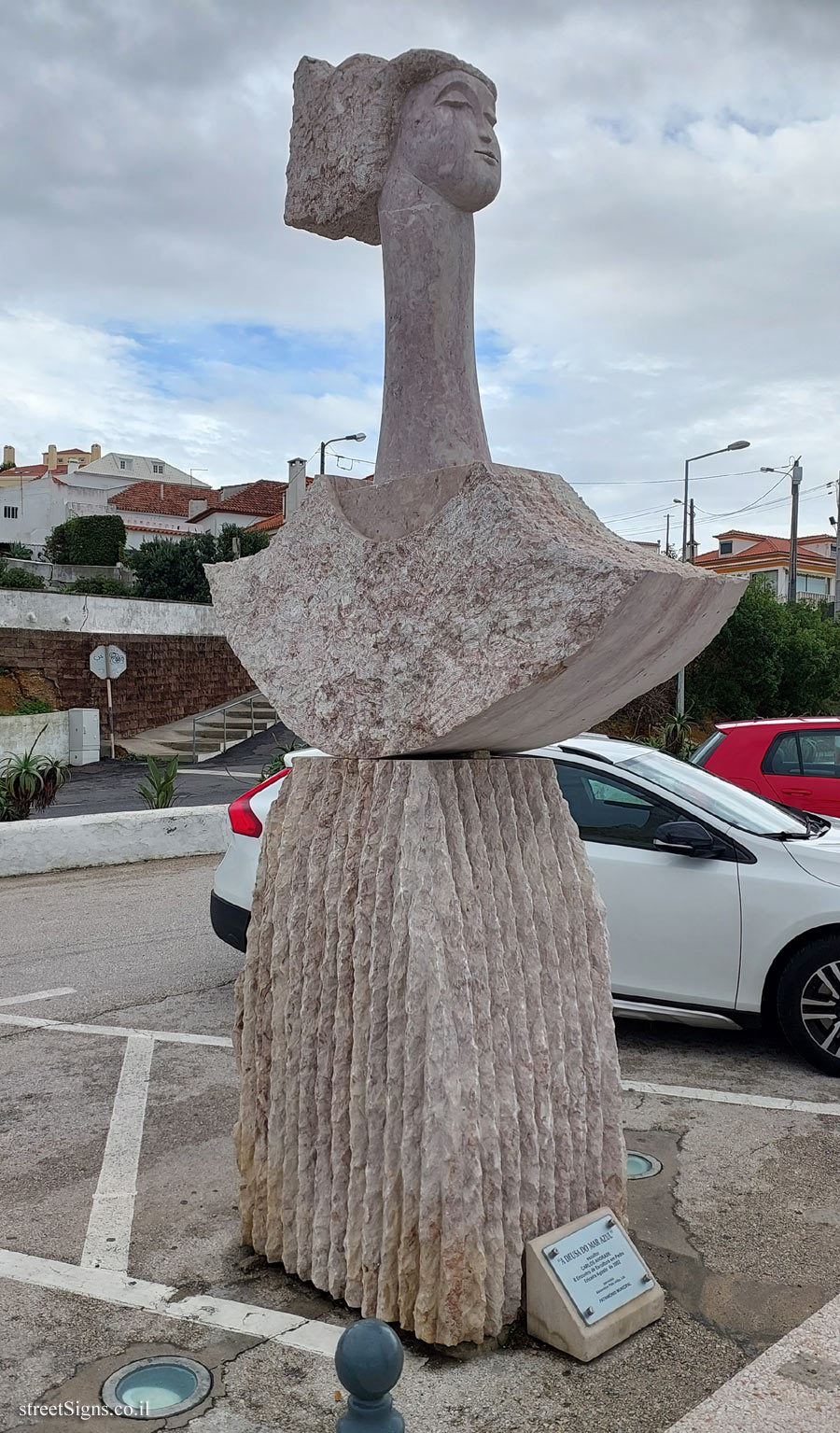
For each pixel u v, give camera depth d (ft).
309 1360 9.48
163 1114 15.55
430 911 9.37
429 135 9.84
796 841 18.40
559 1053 10.11
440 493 9.50
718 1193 13.07
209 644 93.45
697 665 102.94
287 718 10.64
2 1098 16.21
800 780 30.19
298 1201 10.54
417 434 10.07
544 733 10.21
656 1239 11.94
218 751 79.25
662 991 18.07
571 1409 8.81
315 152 10.79
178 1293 10.67
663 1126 15.14
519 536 8.84
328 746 10.23
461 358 10.18
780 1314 10.36
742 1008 17.71
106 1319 10.21
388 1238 9.61
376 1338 6.47
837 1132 14.88
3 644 76.02
